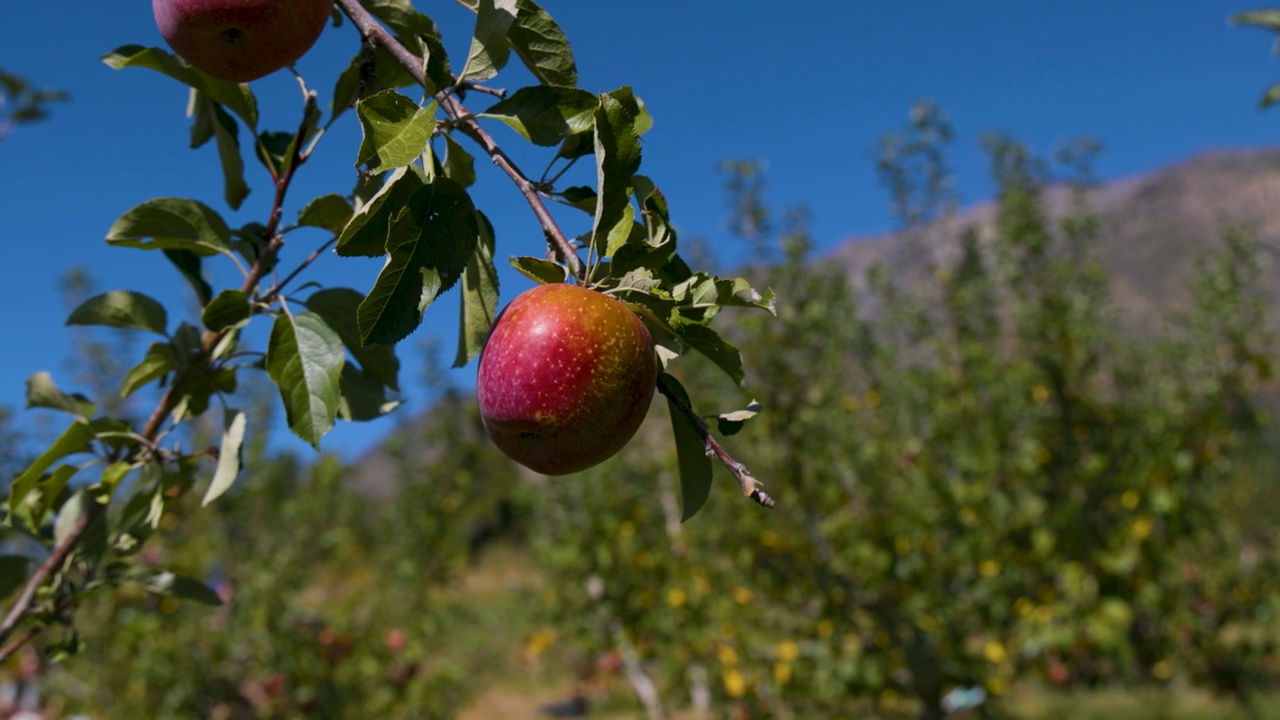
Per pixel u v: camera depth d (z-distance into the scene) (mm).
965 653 7320
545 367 1110
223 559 8352
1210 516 8852
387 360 1678
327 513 10141
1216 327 8797
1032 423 8273
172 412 1753
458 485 11891
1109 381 8961
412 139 1058
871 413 8562
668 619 7816
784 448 7504
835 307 8375
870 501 7836
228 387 1765
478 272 1419
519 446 1168
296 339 1383
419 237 1081
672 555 8094
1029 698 10930
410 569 10164
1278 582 9430
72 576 1805
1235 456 9422
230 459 1670
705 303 1168
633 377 1138
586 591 8594
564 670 13594
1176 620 9117
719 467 7602
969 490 7441
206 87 1598
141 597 7301
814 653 7215
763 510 7473
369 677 8367
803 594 7664
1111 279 9078
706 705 8734
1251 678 9516
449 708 8938
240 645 7695
